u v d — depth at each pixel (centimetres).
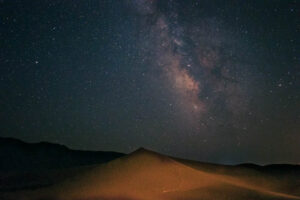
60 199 1952
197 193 2080
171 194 2059
